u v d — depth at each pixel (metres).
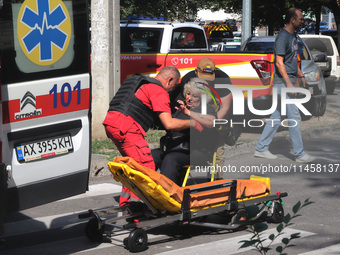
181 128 6.21
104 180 9.23
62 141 5.96
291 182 7.94
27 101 5.57
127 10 27.02
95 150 10.85
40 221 7.04
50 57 5.79
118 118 6.32
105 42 11.97
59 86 5.89
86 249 6.02
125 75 14.66
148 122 6.42
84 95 6.18
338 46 36.88
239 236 6.35
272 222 6.74
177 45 15.13
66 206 7.69
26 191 5.62
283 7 36.38
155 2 28.92
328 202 7.48
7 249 6.01
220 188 6.26
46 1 5.75
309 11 39.19
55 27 5.84
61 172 5.95
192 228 6.68
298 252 5.78
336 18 36.84
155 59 14.48
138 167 5.65
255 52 12.58
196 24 15.61
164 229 6.66
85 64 6.19
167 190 5.84
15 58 5.46
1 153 5.32
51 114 5.81
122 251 5.94
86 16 6.19
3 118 5.36
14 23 5.45
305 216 7.02
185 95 6.20
